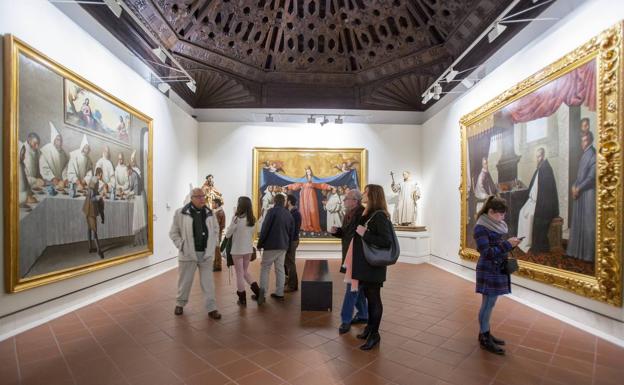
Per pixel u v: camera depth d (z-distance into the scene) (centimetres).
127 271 598
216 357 320
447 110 820
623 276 352
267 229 505
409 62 882
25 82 374
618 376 286
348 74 973
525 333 387
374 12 841
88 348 336
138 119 630
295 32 900
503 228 338
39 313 404
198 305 489
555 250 448
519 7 536
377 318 340
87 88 483
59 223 425
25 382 270
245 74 948
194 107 990
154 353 327
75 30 468
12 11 366
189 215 440
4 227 354
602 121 373
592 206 389
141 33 639
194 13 766
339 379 280
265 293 539
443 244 833
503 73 586
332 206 989
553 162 454
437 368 300
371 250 329
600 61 376
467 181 699
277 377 283
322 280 468
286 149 988
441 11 729
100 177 512
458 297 546
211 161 986
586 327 399
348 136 1005
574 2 432
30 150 380
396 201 978
